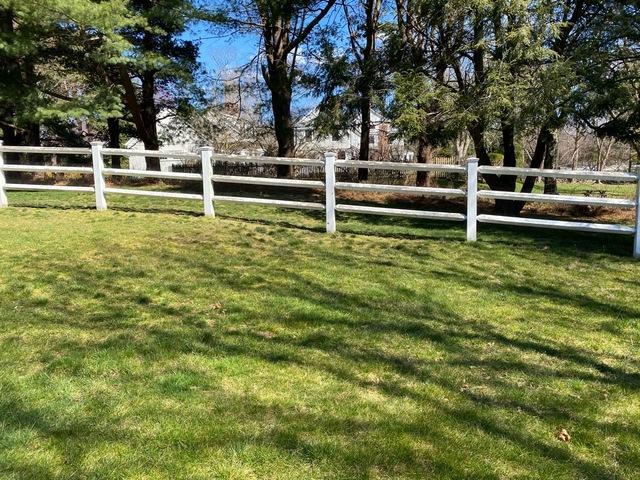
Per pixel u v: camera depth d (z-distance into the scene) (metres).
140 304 4.95
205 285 5.54
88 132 25.17
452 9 9.48
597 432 3.01
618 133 9.41
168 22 14.41
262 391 3.39
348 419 3.08
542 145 11.20
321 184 8.29
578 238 8.25
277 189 15.57
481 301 5.18
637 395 3.42
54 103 14.14
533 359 3.93
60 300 5.02
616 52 8.72
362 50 14.92
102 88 14.12
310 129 14.14
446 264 6.53
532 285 5.71
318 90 13.12
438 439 2.91
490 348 4.11
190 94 18.67
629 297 5.34
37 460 2.66
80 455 2.70
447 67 10.94
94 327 4.38
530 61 9.49
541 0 9.06
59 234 7.74
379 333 4.36
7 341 4.08
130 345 4.02
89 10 11.52
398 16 11.12
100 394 3.32
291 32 15.70
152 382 3.47
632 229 7.02
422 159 16.91
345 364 3.79
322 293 5.34
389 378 3.60
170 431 2.92
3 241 7.23
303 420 3.06
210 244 7.35
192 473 2.58
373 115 16.33
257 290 5.41
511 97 9.20
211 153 9.05
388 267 6.34
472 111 9.39
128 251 6.87
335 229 8.45
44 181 16.11
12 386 3.40
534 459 2.76
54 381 3.46
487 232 8.66
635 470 2.69
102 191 9.77
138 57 13.97
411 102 9.82
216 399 3.27
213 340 4.15
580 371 3.74
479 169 7.66
